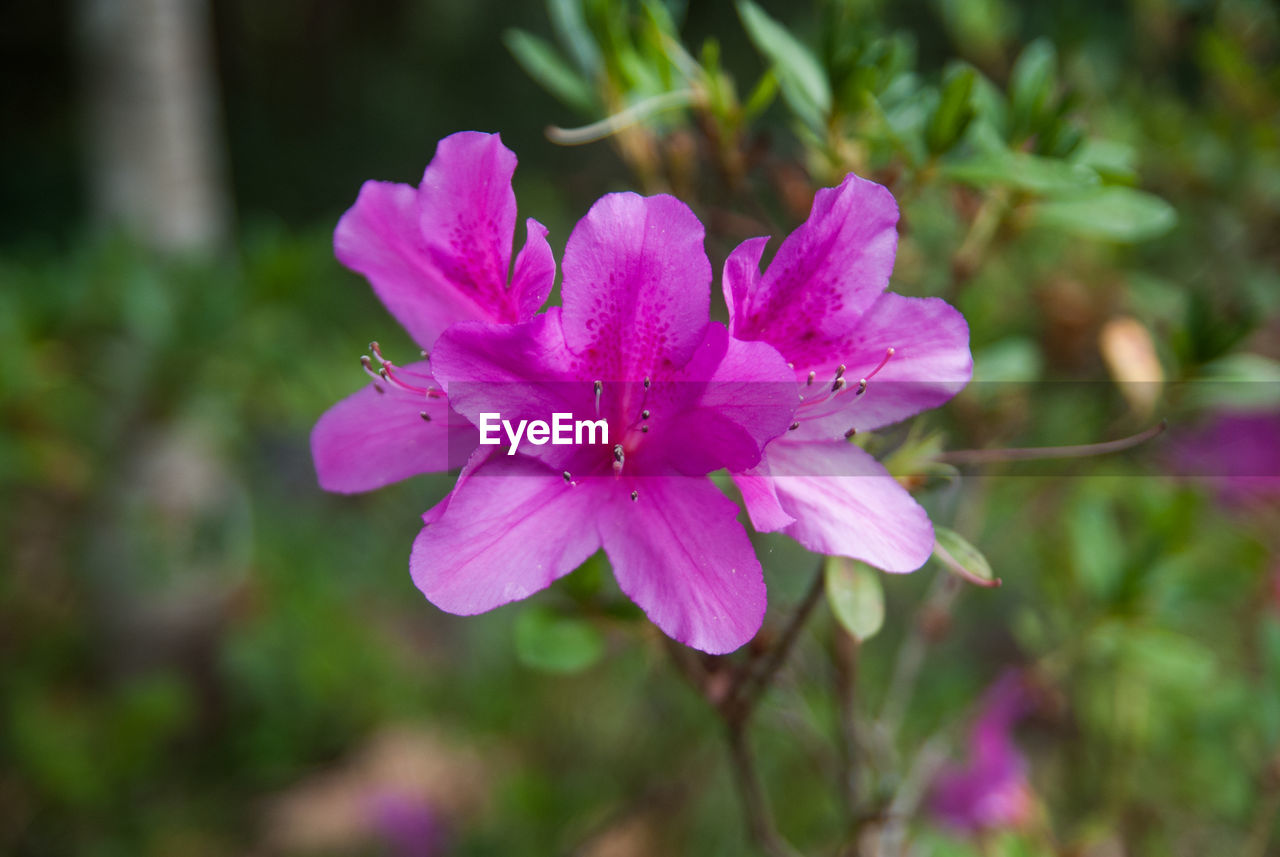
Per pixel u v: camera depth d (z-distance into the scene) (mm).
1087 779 485
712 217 351
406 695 841
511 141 1959
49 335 563
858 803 340
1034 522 467
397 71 2051
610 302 258
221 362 575
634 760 628
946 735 383
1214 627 490
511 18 2014
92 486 659
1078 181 302
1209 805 490
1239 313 371
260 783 806
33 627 814
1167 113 521
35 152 1787
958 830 384
